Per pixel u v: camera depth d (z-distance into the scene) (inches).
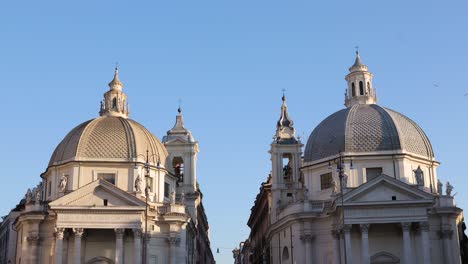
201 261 3698.3
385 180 2037.4
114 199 2058.3
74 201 2037.4
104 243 2097.7
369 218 2025.1
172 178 2474.2
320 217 2255.2
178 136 2920.8
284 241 2468.0
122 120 2411.4
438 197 2182.6
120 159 2239.2
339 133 2327.8
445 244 2145.7
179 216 2217.0
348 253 2001.7
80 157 2224.4
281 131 2805.1
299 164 2723.9
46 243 2150.6
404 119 2395.4
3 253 3112.7
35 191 2201.0
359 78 2556.6
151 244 2177.7
